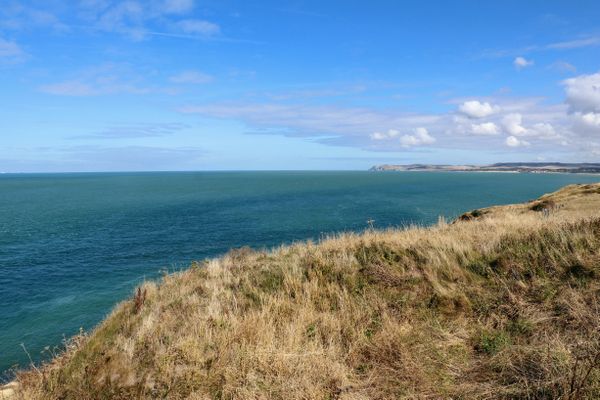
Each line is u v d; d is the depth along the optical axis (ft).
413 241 29.48
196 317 20.99
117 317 24.54
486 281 22.31
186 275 31.81
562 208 58.03
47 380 17.90
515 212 60.70
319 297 22.90
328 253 29.76
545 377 13.24
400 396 14.11
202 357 17.13
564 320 17.03
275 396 14.75
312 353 16.80
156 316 22.11
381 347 17.24
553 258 22.12
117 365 17.16
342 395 14.44
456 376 14.84
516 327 17.47
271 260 31.86
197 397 14.88
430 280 22.85
